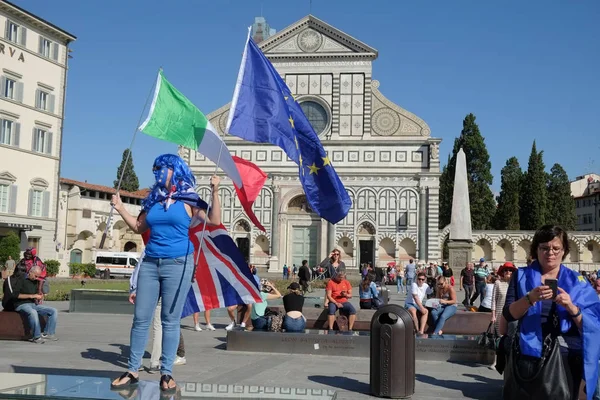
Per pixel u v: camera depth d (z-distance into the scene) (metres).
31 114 56.44
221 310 28.08
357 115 68.31
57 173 59.59
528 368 7.93
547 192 97.44
